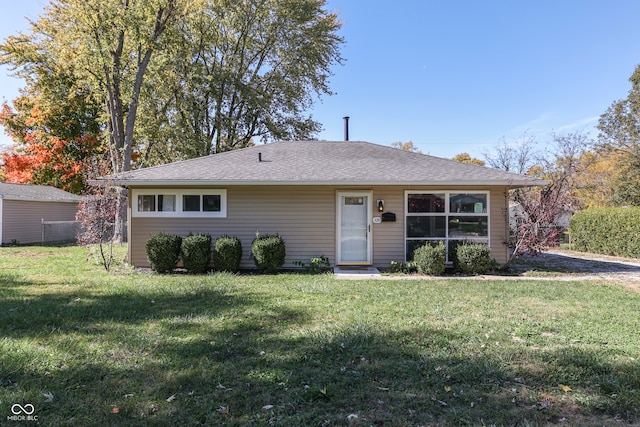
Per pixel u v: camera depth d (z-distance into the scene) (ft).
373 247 31.73
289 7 69.36
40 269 29.27
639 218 38.68
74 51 52.80
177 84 65.62
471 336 13.50
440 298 19.75
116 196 36.42
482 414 8.38
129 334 13.56
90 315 16.02
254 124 74.38
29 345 12.20
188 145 63.87
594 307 17.88
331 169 31.86
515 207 34.35
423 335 13.55
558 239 30.27
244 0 68.18
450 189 31.65
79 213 30.76
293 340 13.05
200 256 28.30
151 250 28.14
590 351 12.03
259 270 30.35
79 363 10.96
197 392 9.34
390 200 31.83
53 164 76.54
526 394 9.32
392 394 9.27
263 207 31.65
